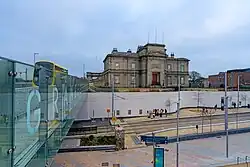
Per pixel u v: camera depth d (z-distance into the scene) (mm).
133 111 62125
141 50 91438
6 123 5691
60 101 16031
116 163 30641
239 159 33031
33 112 7922
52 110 12266
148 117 61594
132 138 43562
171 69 93812
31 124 7668
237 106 74250
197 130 47844
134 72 89125
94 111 57125
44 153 9906
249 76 103312
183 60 95250
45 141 10102
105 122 54344
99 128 47688
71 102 24547
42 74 9336
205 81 120750
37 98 8500
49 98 11281
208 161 32062
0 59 5285
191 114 65625
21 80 6543
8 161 5852
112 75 87000
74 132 43000
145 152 35656
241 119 60906
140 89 73812
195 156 34125
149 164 30328
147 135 43750
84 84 52812
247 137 46250
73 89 27016
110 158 32688
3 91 5473
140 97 63250
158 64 87250
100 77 112188
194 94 77375
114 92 60531
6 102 5648
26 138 7152
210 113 63875
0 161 5488
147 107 63969
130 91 67062
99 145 37281
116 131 42094
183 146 39438
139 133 47000
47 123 10586
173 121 56969
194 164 30750
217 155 34750
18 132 6426
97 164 30156
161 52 87875
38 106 8703
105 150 36406
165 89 78188
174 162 31453
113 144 38031
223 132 47469
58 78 14969
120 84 87438
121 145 37312
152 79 86625
